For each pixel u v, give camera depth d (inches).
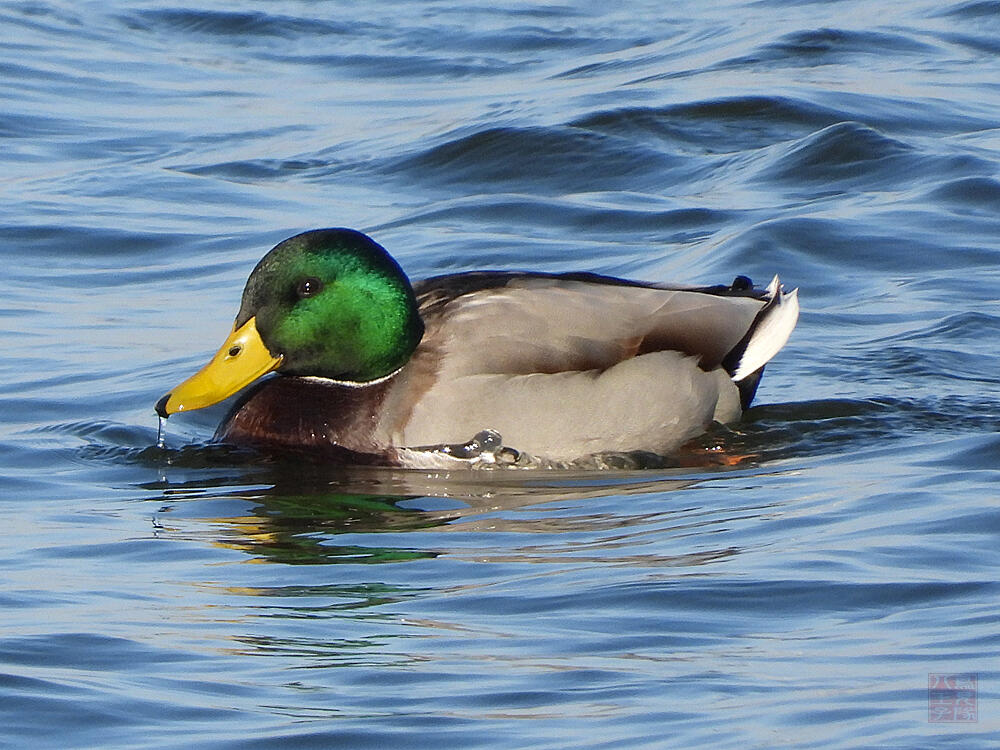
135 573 427.2
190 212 805.9
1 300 693.3
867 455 519.8
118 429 556.4
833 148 834.8
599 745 318.0
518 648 367.9
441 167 855.7
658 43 1067.3
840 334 636.7
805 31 1034.1
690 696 338.0
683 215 777.6
